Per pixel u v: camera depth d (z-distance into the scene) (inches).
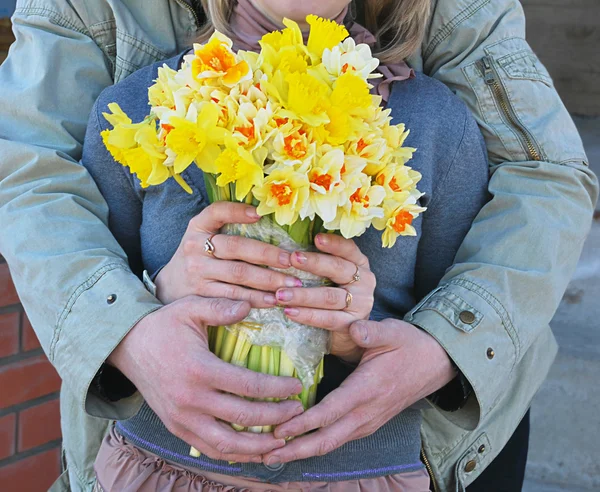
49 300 38.4
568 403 64.2
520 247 40.5
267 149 32.7
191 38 43.3
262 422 34.7
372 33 42.6
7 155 40.6
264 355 35.7
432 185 40.4
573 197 41.8
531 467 61.9
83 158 41.7
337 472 37.6
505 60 43.0
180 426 35.6
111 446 39.4
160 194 39.9
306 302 35.1
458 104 41.0
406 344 37.2
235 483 37.4
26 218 39.5
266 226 35.1
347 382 36.3
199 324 35.7
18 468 57.9
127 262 40.4
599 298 71.2
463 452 43.9
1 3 55.8
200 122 32.2
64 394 44.1
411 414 39.9
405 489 38.4
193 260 36.0
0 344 56.1
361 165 33.2
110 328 37.0
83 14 43.3
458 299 39.3
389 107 39.9
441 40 44.0
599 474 61.5
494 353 38.9
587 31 99.9
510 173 42.2
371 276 36.6
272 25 38.7
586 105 101.3
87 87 43.3
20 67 43.3
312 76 32.8
